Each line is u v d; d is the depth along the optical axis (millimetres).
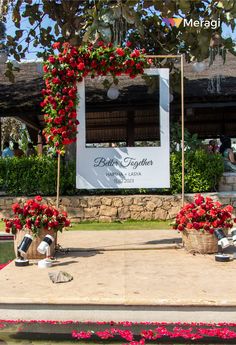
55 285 4559
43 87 13789
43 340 3623
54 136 6582
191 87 13078
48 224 5824
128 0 8672
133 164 6848
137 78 14305
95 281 4711
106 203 10609
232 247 6602
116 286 4484
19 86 14172
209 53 10125
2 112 12914
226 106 12883
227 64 15320
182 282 4629
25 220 5828
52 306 4086
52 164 11023
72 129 6605
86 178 6855
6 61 11664
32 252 5848
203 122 16031
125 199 10586
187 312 4004
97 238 7707
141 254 6234
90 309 4059
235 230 6137
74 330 3832
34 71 15844
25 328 3895
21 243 5645
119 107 12766
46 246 5605
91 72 6750
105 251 6496
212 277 4844
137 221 10484
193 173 10859
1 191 11367
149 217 10555
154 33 11289
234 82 13461
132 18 8797
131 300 4004
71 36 10938
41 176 10977
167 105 6809
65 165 11164
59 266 5484
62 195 10953
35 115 13648
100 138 16797
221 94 12188
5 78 15070
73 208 10617
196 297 4047
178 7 9148
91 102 12375
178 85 10953
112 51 6605
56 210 6043
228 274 4980
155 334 3715
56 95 6555
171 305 3982
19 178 11070
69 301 4039
